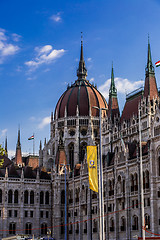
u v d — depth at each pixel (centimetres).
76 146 18100
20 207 14712
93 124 18400
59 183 14862
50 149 19162
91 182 8206
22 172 15000
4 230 14300
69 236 14250
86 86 19300
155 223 9281
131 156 11062
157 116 9606
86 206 13288
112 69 16688
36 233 14750
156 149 9556
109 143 14938
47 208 15175
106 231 11725
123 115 14662
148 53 13562
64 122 18525
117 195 11362
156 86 13275
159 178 9388
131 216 10581
